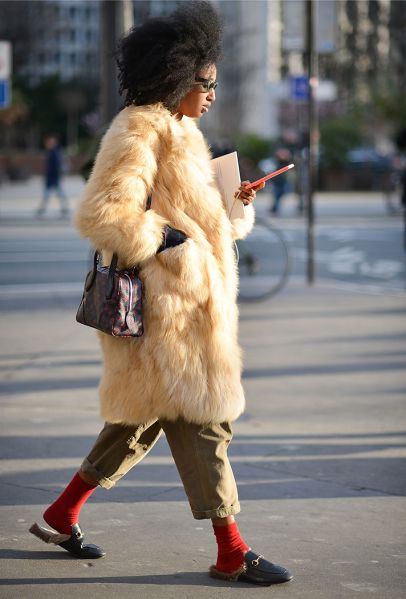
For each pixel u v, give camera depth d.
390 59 97.81
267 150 67.06
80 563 6.29
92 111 124.12
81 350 13.68
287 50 19.75
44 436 9.34
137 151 5.68
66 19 125.44
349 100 85.94
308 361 13.08
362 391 11.41
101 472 6.21
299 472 8.36
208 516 5.87
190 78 5.89
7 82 30.47
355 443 9.27
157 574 6.12
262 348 13.96
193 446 5.87
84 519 7.14
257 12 138.50
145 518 7.18
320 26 19.86
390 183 44.16
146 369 5.77
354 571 6.20
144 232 5.57
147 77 5.83
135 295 5.69
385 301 18.77
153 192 5.77
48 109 124.31
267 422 10.00
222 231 5.88
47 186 40.72
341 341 14.57
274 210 43.34
